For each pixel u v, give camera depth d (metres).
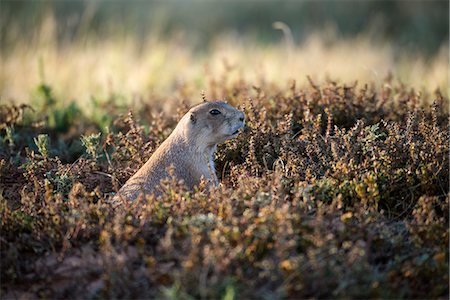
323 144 16.42
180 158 16.39
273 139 17.00
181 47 38.81
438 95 20.17
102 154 18.14
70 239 12.91
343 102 19.22
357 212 13.38
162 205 13.23
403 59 36.28
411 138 15.91
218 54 34.38
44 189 15.53
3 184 16.61
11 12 41.78
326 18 49.62
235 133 16.61
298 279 11.17
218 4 52.59
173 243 12.16
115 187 14.95
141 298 11.34
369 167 15.18
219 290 10.92
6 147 19.72
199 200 13.53
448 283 11.91
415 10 48.69
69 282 12.11
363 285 11.29
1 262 12.55
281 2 52.06
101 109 23.75
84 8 45.62
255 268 11.53
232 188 15.40
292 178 14.87
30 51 31.19
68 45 34.09
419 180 14.99
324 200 14.12
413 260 12.27
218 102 16.73
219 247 11.25
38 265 12.63
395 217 14.46
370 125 18.44
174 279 11.37
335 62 32.03
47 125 22.14
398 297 11.45
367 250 12.26
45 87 24.55
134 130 17.95
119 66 31.28
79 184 14.00
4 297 12.00
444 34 46.31
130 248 12.57
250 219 12.30
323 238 11.81
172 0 53.88
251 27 49.28
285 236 11.54
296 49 35.81
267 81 26.34
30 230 13.52
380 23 46.81
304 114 18.39
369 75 29.36
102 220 12.97
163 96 26.12
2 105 21.50
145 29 45.19
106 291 11.45
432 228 12.84
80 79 29.09
